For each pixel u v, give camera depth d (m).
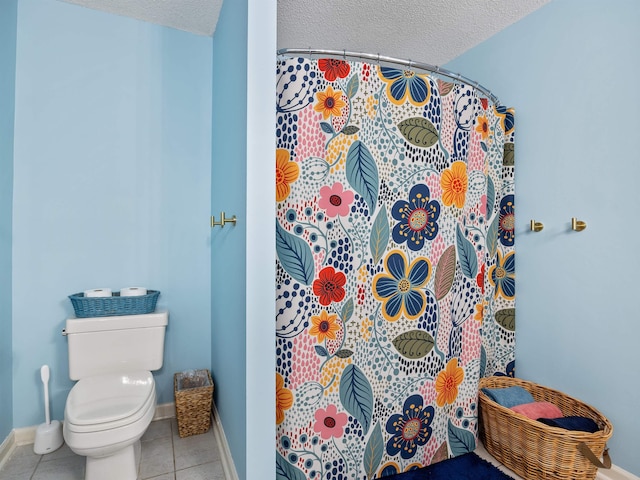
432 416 1.50
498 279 1.88
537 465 1.38
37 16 1.68
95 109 1.80
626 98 1.40
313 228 1.30
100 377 1.57
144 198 1.90
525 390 1.68
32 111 1.67
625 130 1.41
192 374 1.94
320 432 1.30
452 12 1.75
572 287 1.60
